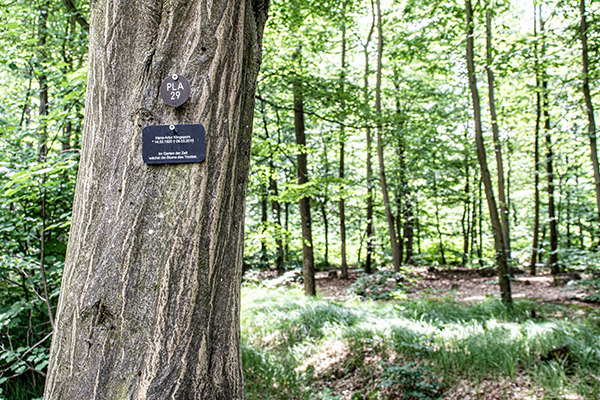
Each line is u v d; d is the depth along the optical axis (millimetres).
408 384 3789
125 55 1379
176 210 1322
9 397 3447
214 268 1373
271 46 7090
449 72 8086
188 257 1319
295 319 5898
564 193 13031
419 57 8062
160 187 1334
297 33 7504
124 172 1338
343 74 10438
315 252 20641
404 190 13398
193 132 1352
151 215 1316
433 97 12602
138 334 1273
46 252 3562
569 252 8711
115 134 1359
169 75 1361
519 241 17219
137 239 1304
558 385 3777
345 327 5430
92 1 1478
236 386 1445
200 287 1334
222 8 1413
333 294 10773
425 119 7012
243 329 5574
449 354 4430
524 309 6926
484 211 18500
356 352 4734
